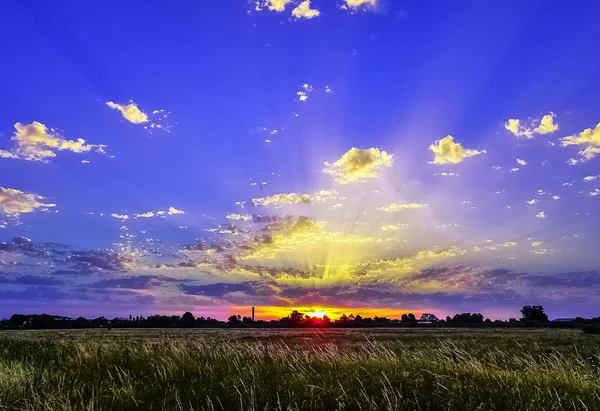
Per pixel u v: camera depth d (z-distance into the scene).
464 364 10.98
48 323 114.38
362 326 141.88
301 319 144.88
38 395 7.84
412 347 19.94
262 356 13.30
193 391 8.50
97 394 8.23
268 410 7.21
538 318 136.00
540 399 7.32
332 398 7.68
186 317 148.00
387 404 7.22
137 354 14.29
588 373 9.56
